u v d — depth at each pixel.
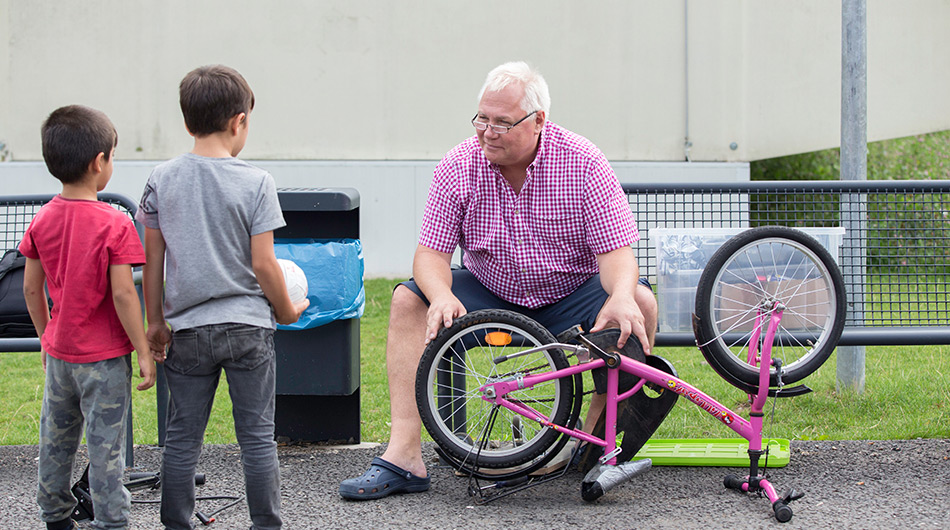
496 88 3.00
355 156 10.07
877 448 3.59
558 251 3.23
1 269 3.56
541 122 3.09
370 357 5.95
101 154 2.50
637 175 9.98
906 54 9.81
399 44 9.99
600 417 3.08
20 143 9.93
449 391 3.36
